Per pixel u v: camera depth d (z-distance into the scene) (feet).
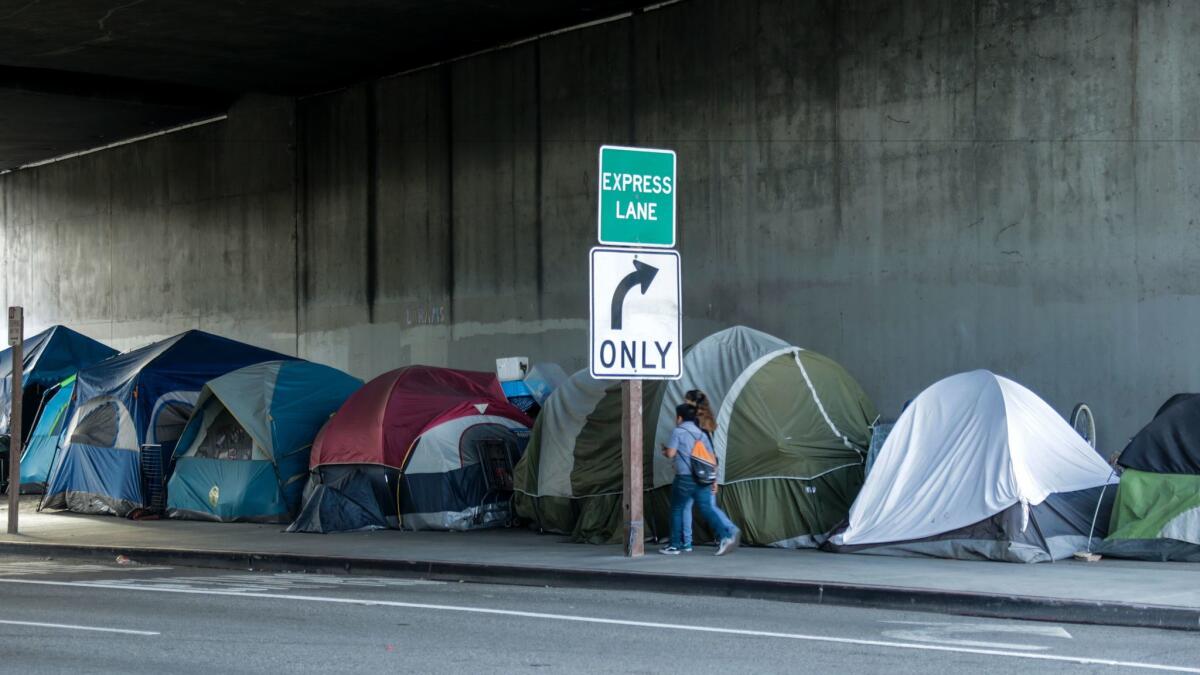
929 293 60.49
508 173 79.56
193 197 101.60
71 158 114.11
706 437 47.70
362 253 88.33
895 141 61.82
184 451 68.39
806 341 64.95
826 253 64.34
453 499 59.06
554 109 77.00
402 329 85.71
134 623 34.35
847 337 63.41
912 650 29.45
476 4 71.26
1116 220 54.70
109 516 70.38
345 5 71.15
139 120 100.07
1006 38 58.13
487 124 80.74
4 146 109.29
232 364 73.26
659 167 48.14
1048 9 56.75
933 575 40.40
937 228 60.23
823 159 64.54
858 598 37.73
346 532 59.26
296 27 75.25
